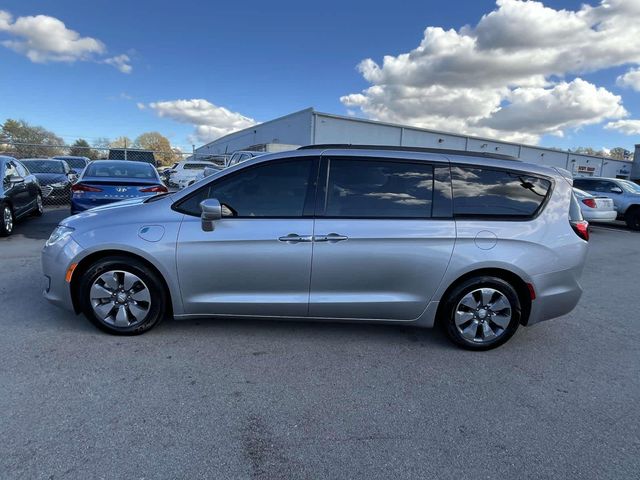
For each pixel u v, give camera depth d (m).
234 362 3.27
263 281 3.49
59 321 3.88
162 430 2.43
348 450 2.33
